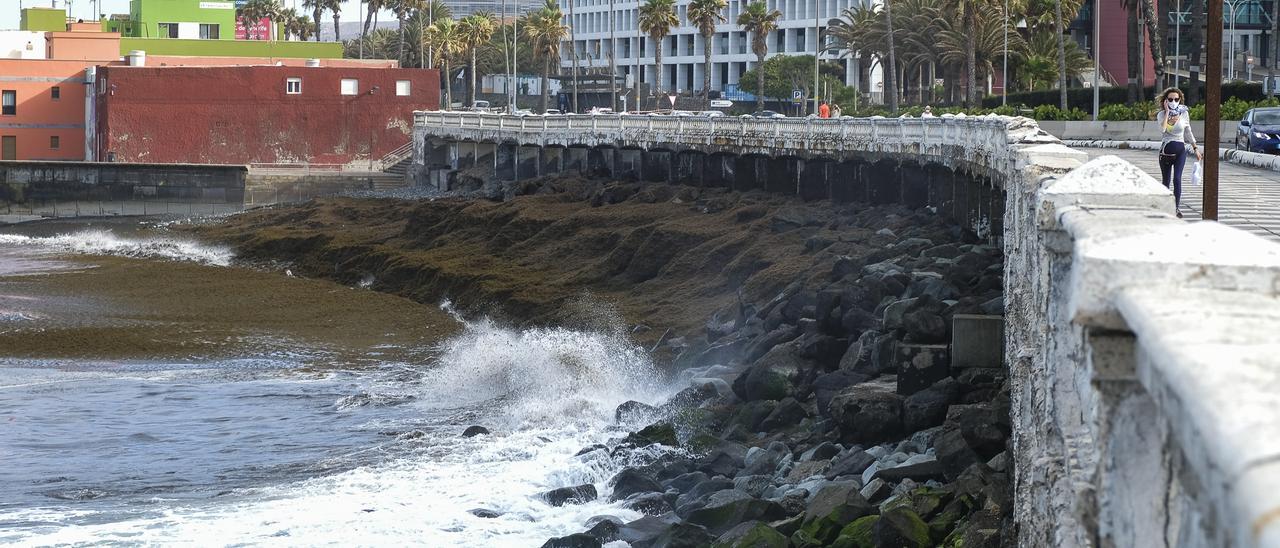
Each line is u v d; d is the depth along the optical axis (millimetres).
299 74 77062
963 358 16078
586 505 16328
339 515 16516
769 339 22469
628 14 146000
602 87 132750
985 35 82375
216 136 76750
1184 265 2557
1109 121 55781
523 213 49000
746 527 12758
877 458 14992
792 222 36250
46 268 51625
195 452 21219
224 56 94562
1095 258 2689
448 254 47344
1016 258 11742
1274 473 1433
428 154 74938
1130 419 2861
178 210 70500
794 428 18109
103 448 21656
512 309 37094
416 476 18734
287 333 35688
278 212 64375
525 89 146750
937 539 11398
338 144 77875
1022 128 19047
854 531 11898
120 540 15602
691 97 131500
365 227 57312
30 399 26344
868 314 20641
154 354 32344
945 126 29625
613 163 57156
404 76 78250
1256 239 2846
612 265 39312
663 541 13023
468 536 15273
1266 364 1764
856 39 97125
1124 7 66188
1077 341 4523
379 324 37438
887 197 36969
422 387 27188
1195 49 61156
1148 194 4953
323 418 24062
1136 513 2826
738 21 113750
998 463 12289
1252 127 38125
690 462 17422
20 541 15586
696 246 37812
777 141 43312
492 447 20531
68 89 83562
